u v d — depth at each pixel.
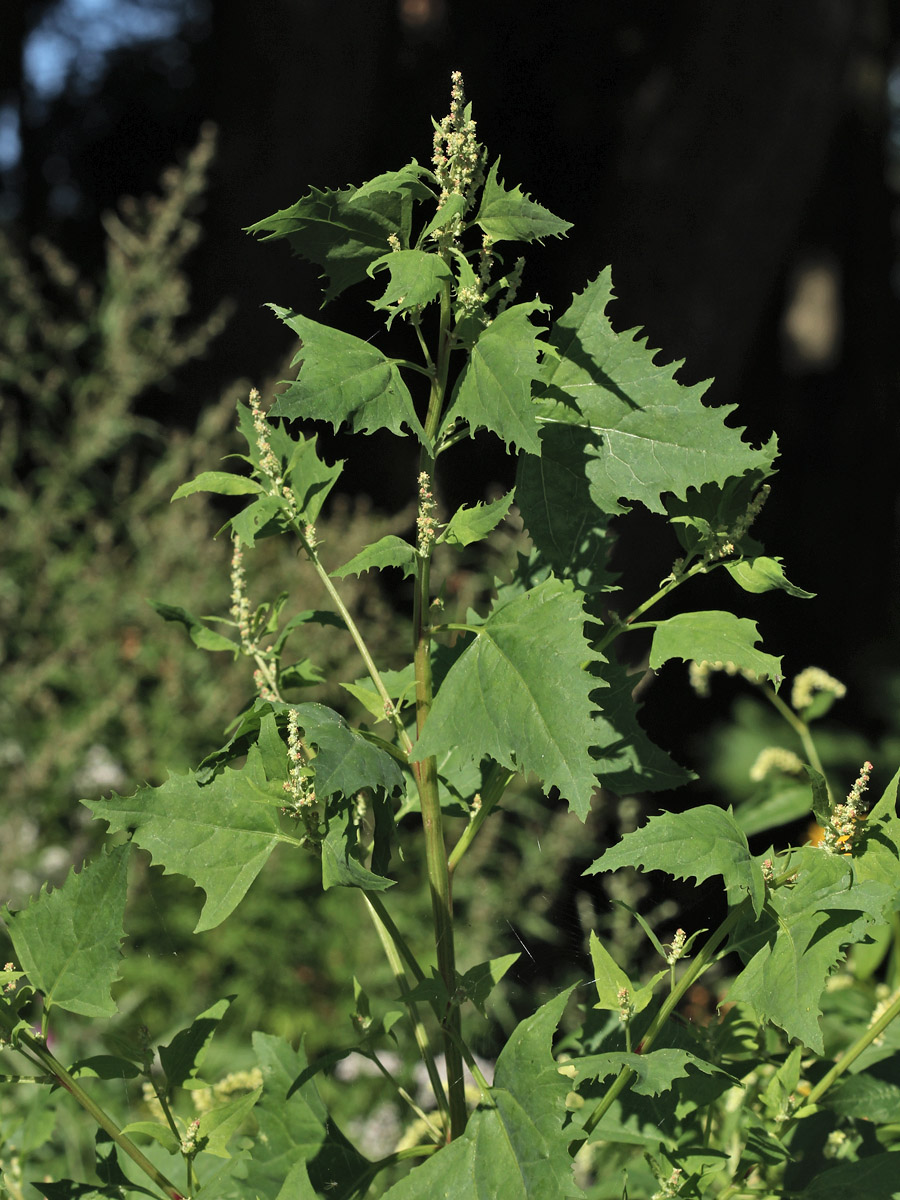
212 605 4.00
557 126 7.20
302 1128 1.12
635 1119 1.17
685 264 5.36
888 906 0.96
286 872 3.48
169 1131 1.06
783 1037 1.32
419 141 6.95
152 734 3.67
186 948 3.27
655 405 1.09
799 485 7.94
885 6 7.73
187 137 8.06
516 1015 2.05
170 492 4.39
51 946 1.00
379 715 1.08
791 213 5.35
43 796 3.42
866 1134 1.27
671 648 1.08
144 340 4.50
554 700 0.91
